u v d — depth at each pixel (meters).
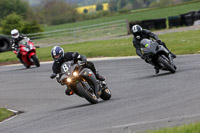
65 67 32.22
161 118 23.30
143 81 42.94
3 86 59.00
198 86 33.19
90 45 104.44
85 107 33.56
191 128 17.14
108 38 123.38
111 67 60.59
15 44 74.25
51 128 26.86
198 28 107.31
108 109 30.16
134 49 80.44
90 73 32.62
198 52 62.06
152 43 42.16
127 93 37.75
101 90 34.19
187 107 25.38
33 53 73.81
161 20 125.50
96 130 22.94
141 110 27.25
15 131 28.66
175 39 86.56
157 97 31.95
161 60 42.12
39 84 55.91
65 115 31.52
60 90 49.03
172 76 41.50
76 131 23.72
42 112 36.81
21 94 50.31
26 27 164.12
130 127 22.23
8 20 166.88
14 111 39.69
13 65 86.38
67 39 134.62
